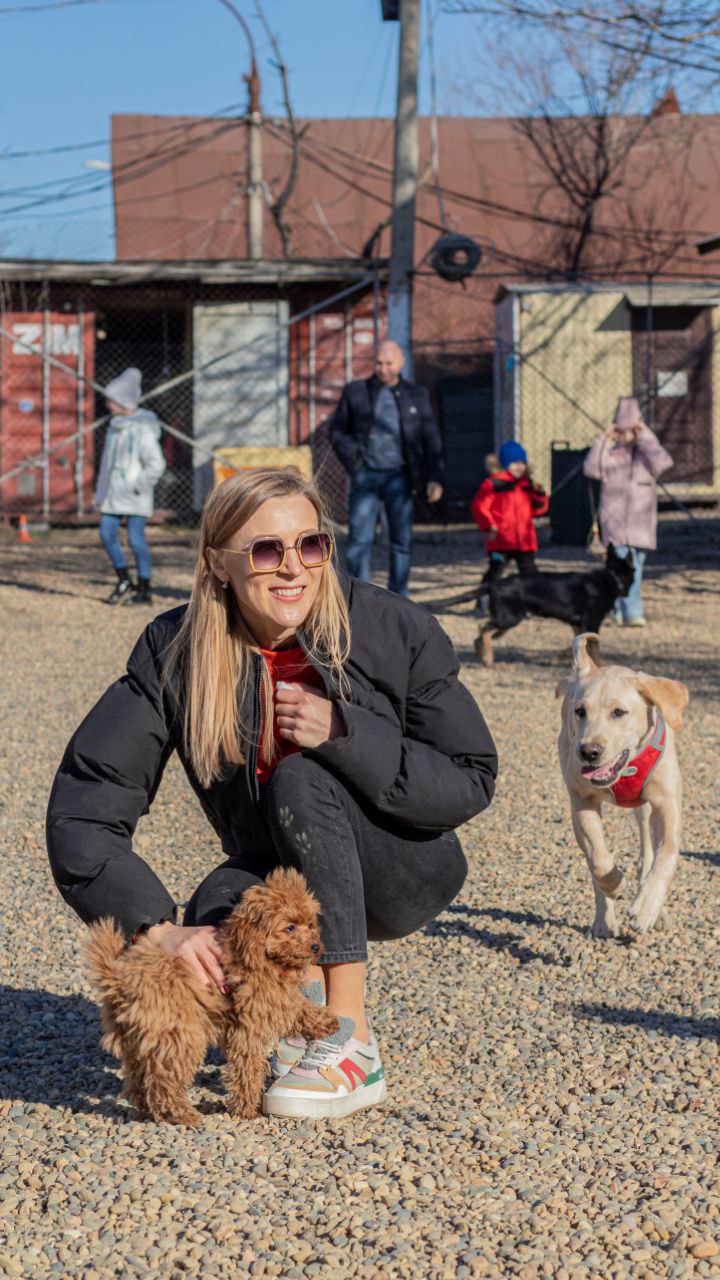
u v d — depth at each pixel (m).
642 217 26.48
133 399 12.57
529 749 7.16
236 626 2.96
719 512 22.56
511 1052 3.41
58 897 4.76
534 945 4.25
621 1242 2.43
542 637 11.26
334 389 21.08
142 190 25.05
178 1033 2.70
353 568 11.49
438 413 23.56
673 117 27.14
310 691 2.96
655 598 13.41
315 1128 2.93
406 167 15.13
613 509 10.80
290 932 2.71
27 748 7.20
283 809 2.89
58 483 20.75
